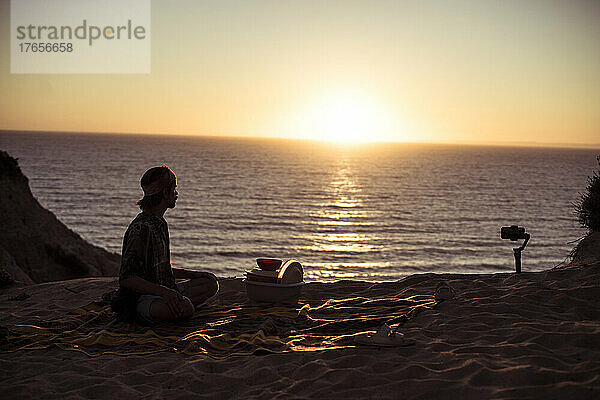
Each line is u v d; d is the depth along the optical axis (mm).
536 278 7551
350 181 136250
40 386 4121
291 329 5434
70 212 74000
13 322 6141
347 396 3785
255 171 163000
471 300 6207
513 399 3531
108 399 3941
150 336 5254
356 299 6680
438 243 56188
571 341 4586
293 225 67375
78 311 6367
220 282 8070
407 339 4887
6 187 25016
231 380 4168
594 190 11367
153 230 5484
